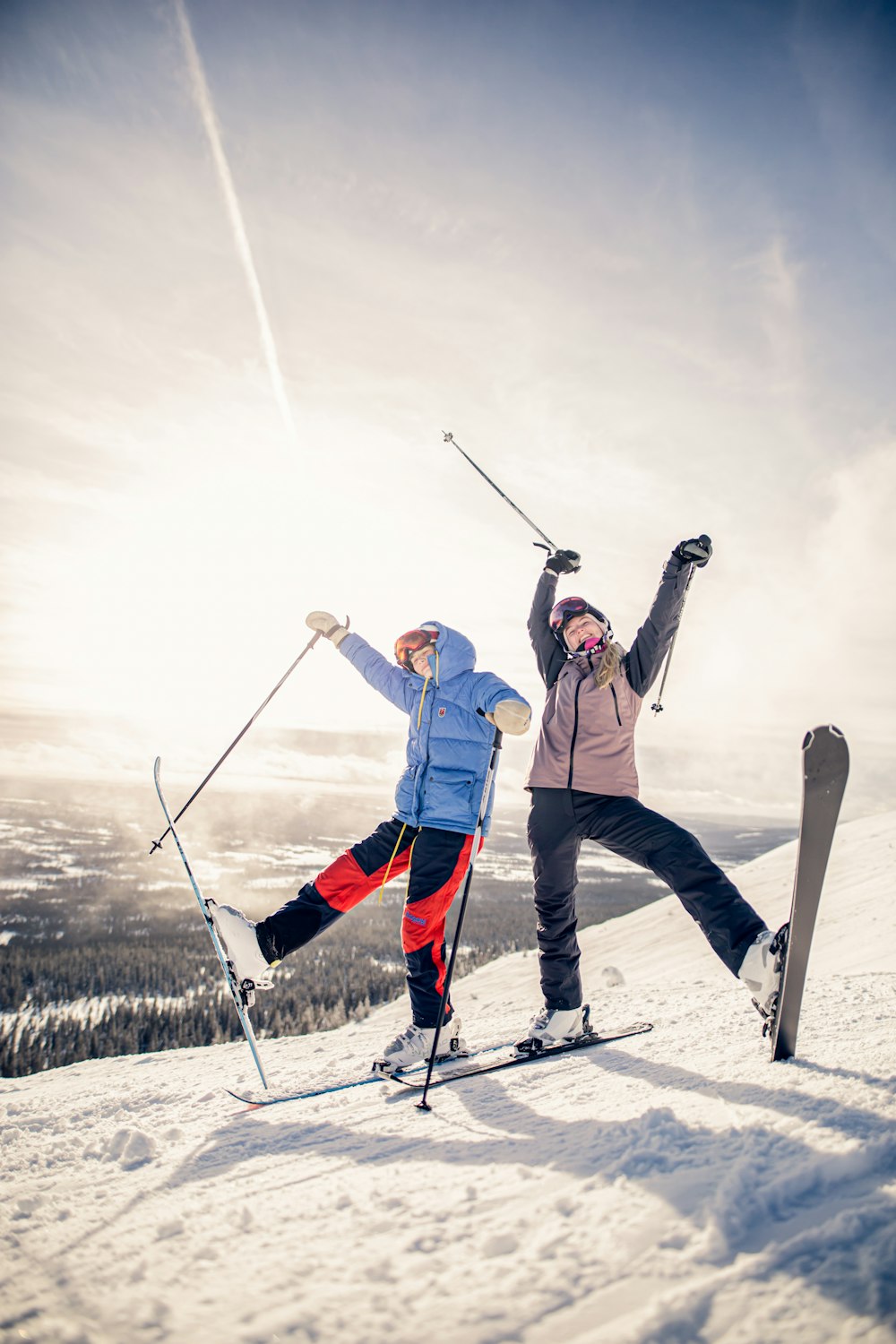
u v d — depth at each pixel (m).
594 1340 0.95
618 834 2.54
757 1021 2.60
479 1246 1.22
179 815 2.87
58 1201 1.68
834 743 1.92
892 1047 1.94
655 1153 1.48
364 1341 1.00
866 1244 1.07
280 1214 1.45
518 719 2.62
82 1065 4.81
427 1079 2.14
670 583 2.63
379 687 3.00
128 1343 1.04
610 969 6.43
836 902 14.90
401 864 2.76
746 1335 0.92
